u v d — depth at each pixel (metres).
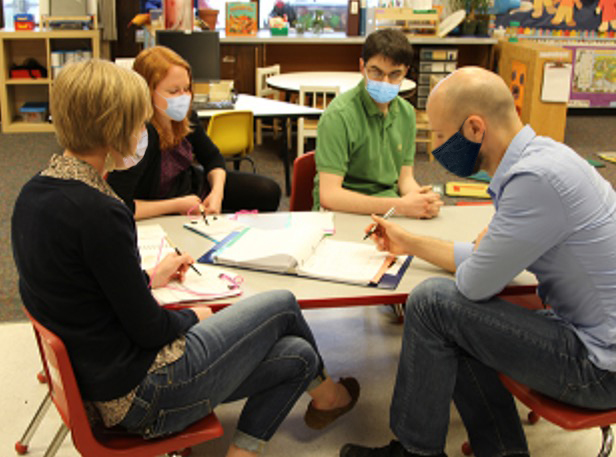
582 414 1.61
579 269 1.58
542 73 5.68
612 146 6.30
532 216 1.54
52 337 1.37
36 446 2.11
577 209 1.53
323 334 2.83
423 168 5.68
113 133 1.40
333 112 2.51
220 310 1.71
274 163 5.75
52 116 1.42
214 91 4.61
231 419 2.25
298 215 2.29
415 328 1.76
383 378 2.51
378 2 6.61
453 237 2.16
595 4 7.11
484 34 6.50
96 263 1.37
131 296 1.42
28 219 1.39
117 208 1.39
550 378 1.62
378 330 2.87
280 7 6.77
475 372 1.88
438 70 6.24
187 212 2.37
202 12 5.89
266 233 2.05
